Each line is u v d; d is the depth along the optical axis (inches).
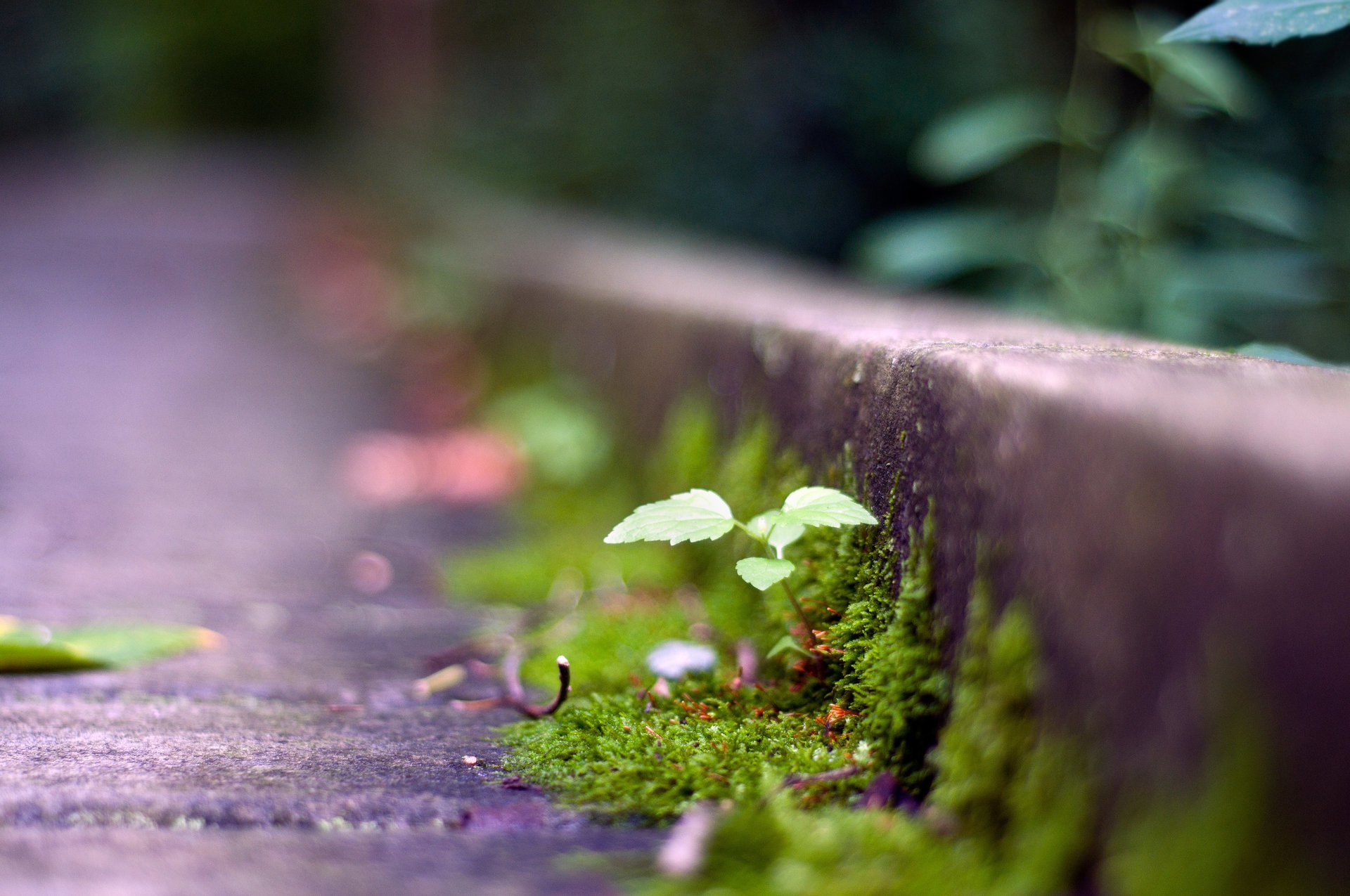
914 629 20.5
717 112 78.8
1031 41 68.5
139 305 76.7
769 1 84.5
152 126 205.0
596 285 39.5
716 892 18.9
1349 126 46.9
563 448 37.0
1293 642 17.1
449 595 28.4
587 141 80.6
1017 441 19.4
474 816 20.3
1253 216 38.2
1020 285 40.4
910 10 77.5
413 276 70.6
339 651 25.6
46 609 26.9
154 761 21.3
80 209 122.3
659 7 83.4
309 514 34.5
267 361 60.6
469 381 54.4
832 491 21.9
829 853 19.2
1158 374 19.2
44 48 198.1
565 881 19.1
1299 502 17.1
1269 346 24.6
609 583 28.1
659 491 30.0
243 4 208.4
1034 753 19.0
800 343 25.0
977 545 19.9
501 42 94.0
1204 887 17.5
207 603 27.6
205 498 35.7
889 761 20.3
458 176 84.4
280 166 164.1
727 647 24.2
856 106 75.5
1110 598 18.3
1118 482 18.3
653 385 32.0
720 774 20.8
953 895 18.7
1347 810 16.9
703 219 76.6
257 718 22.7
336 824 20.1
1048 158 58.5
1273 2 23.4
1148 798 18.0
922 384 21.0
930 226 40.7
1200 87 35.8
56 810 20.1
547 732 22.2
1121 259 37.0
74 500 34.4
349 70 142.1
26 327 66.9
